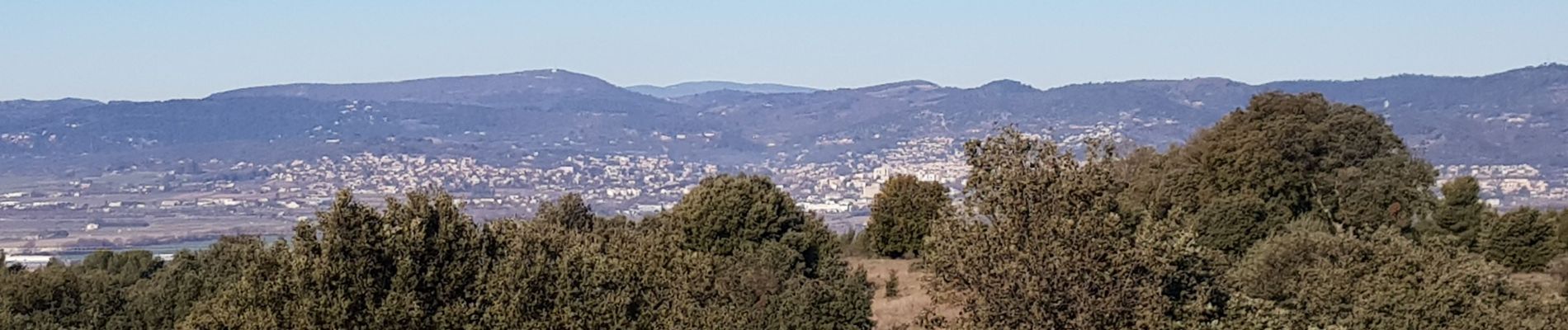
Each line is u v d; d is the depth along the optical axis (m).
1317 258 21.31
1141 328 16.61
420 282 14.84
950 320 19.98
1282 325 19.11
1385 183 40.28
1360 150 41.81
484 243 15.52
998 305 16.75
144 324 26.36
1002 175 17.06
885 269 46.06
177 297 25.12
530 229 16.39
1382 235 21.97
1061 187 16.88
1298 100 42.81
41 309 27.17
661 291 17.16
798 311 23.25
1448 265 20.38
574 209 41.50
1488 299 20.33
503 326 14.78
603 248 19.66
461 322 14.69
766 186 44.12
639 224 45.38
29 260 100.56
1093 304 16.50
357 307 14.59
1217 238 35.47
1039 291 16.45
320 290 14.59
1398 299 19.78
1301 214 40.38
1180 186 41.72
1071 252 16.58
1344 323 19.89
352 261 14.70
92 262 42.56
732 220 41.84
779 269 31.47
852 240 56.72
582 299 15.55
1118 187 18.05
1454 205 39.12
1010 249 16.70
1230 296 19.64
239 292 14.98
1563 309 20.27
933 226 17.78
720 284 22.84
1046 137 17.77
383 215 15.16
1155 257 17.00
